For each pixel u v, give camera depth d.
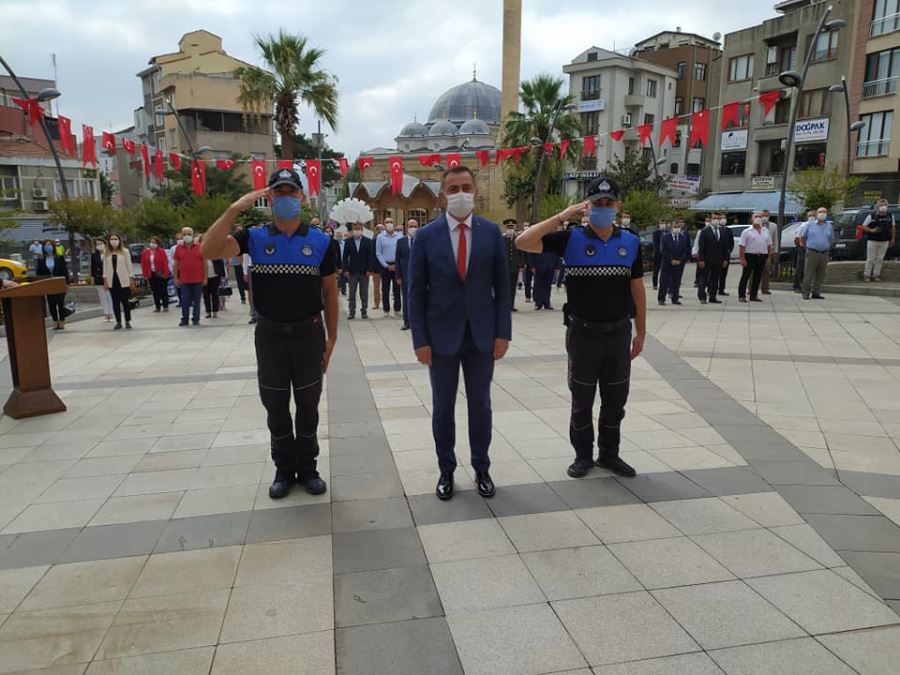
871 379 6.47
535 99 28.70
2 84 41.12
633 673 2.30
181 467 4.36
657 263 15.60
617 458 4.12
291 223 3.63
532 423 5.23
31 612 2.70
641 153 42.97
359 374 7.16
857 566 2.97
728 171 36.72
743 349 8.05
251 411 5.75
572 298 3.93
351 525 3.44
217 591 2.83
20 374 5.64
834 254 18.45
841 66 30.44
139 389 6.65
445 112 56.38
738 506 3.60
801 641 2.46
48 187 34.50
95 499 3.83
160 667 2.35
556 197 29.03
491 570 2.97
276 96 23.81
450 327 3.60
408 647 2.45
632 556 3.08
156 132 48.25
